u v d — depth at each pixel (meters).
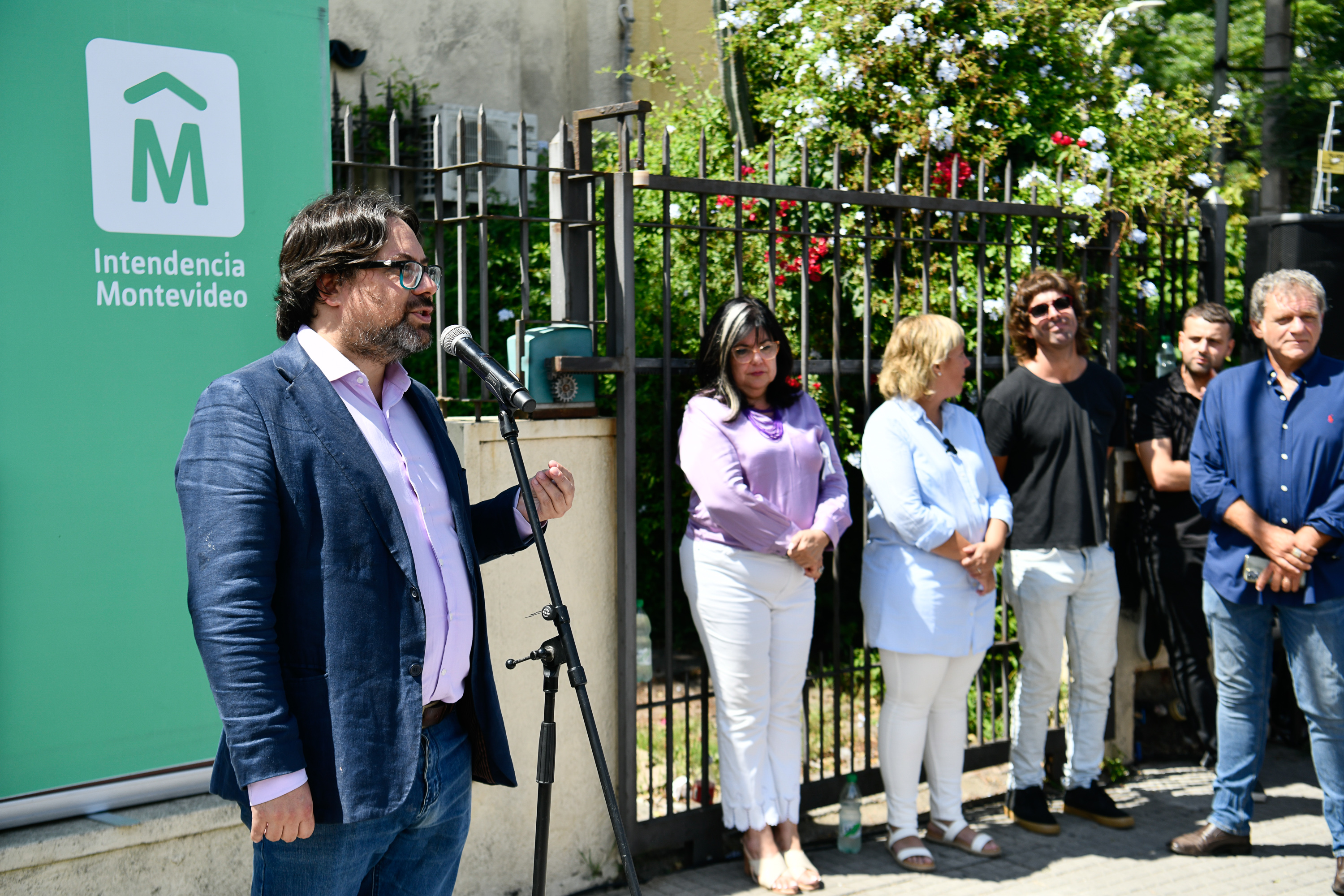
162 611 2.63
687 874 3.68
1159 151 5.18
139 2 2.54
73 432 2.50
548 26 7.52
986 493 3.77
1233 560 3.75
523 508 2.32
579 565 3.49
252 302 2.74
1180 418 4.44
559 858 3.47
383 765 1.88
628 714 3.56
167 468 2.63
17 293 2.42
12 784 2.46
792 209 4.72
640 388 5.09
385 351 2.01
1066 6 5.34
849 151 4.75
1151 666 4.77
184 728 2.69
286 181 2.79
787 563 3.49
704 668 3.80
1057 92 5.20
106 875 2.58
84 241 2.50
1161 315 4.99
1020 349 4.12
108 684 2.57
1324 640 3.59
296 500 1.86
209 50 2.65
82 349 2.50
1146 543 4.61
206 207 2.66
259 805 1.75
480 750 2.14
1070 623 4.09
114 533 2.56
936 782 3.91
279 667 1.81
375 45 6.58
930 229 4.14
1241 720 3.82
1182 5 8.93
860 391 4.89
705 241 3.68
